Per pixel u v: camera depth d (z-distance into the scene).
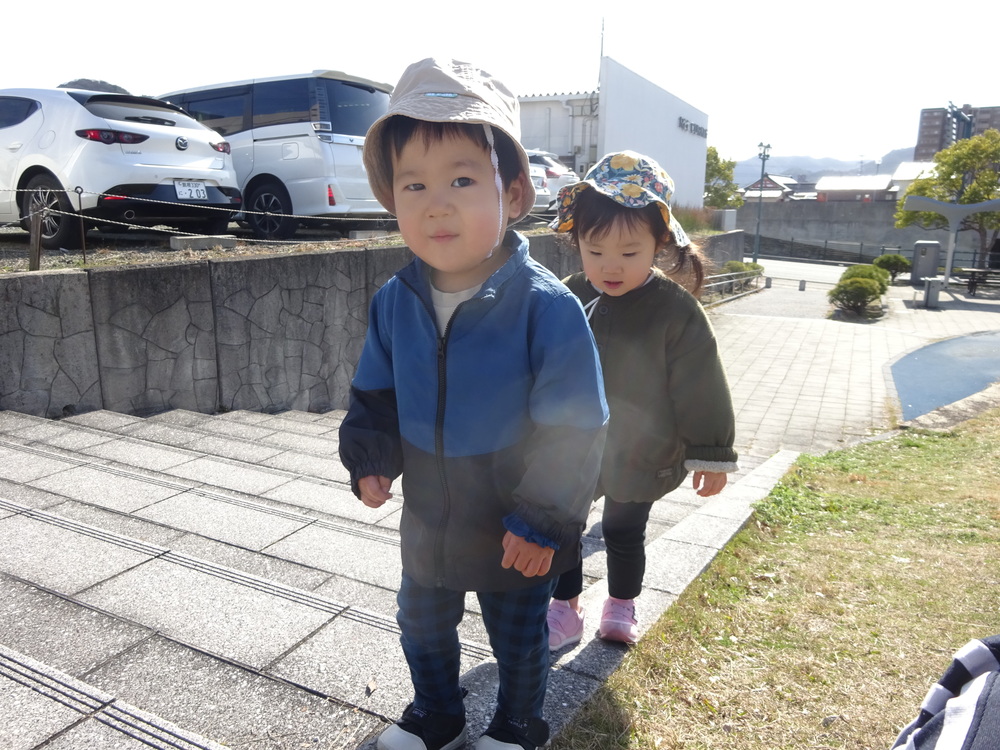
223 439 4.68
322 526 2.94
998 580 3.00
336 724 1.71
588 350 1.41
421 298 1.45
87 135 6.83
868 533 3.81
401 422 1.50
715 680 2.05
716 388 1.91
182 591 2.30
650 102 24.67
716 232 27.03
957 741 0.73
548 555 1.36
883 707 1.96
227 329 6.53
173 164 7.34
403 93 1.34
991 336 16.58
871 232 43.31
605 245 1.89
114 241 8.42
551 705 1.84
